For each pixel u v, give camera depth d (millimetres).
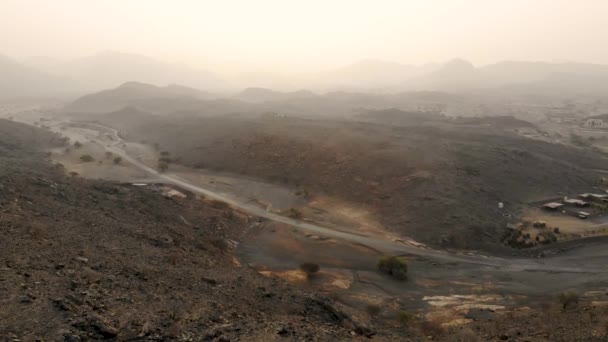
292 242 47781
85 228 27344
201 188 72312
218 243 40938
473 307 31219
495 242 47688
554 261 42281
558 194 65500
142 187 68375
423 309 31172
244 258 41625
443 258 43906
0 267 15328
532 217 55906
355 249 46219
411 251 45875
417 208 57031
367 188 66750
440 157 76188
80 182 50750
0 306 12156
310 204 64312
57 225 25625
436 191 61156
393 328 24016
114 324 13047
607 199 62719
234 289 21547
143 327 13234
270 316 18078
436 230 50625
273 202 65312
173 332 13250
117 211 38469
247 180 78625
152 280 19266
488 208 57094
